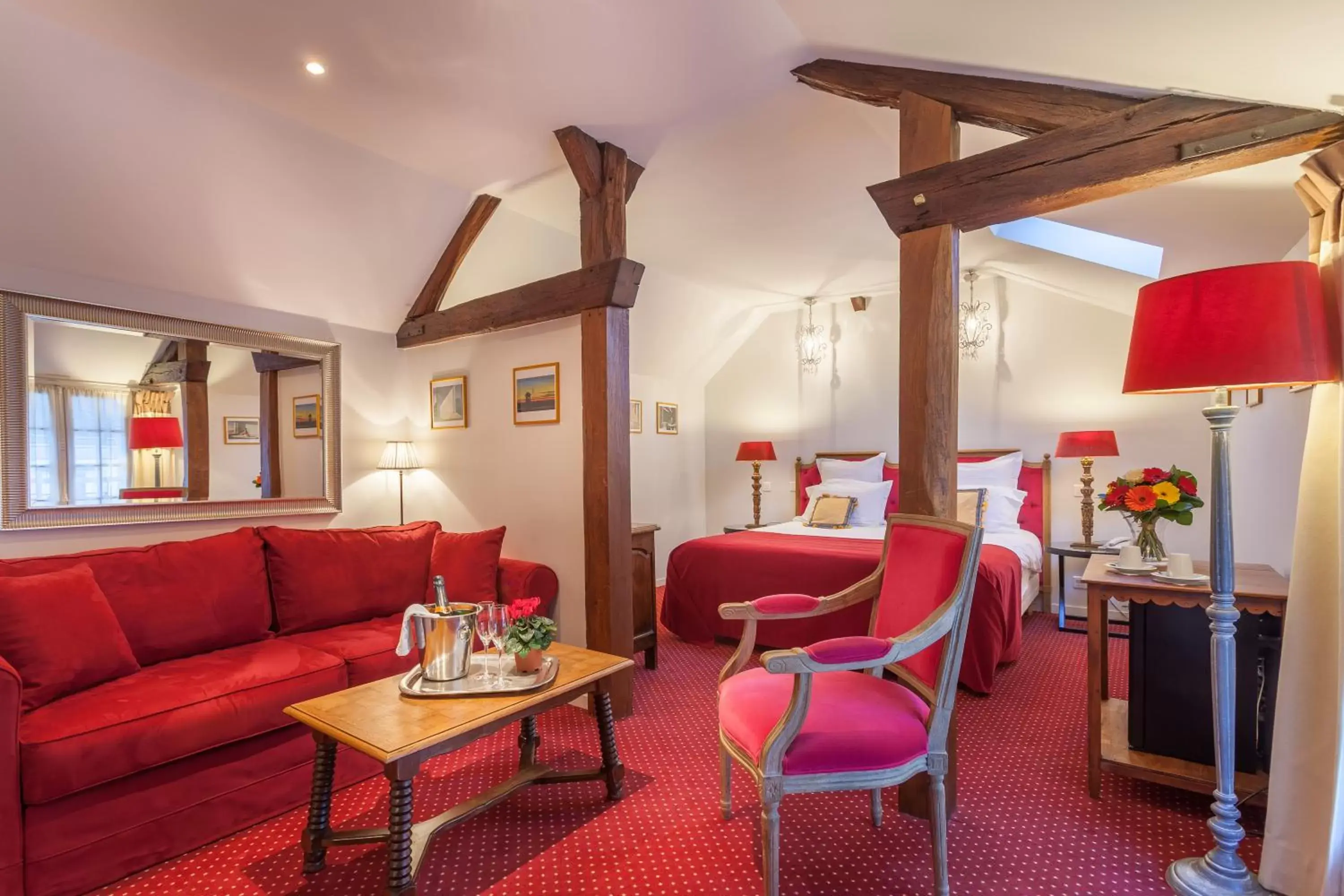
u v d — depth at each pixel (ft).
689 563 13.74
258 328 10.91
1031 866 6.10
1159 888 5.77
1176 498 7.80
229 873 6.26
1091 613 7.29
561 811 7.19
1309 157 5.72
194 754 6.67
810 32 7.06
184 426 9.93
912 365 7.09
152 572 8.25
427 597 10.71
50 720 6.13
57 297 8.54
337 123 8.88
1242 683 6.93
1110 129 6.01
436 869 6.19
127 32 6.93
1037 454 16.06
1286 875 5.43
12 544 8.27
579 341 10.27
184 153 8.38
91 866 5.99
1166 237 9.25
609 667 7.35
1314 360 4.95
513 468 11.35
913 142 7.25
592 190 9.57
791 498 19.76
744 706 5.95
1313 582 5.39
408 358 13.26
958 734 9.02
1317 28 4.15
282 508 11.18
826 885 5.86
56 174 7.78
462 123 8.93
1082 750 8.52
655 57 7.50
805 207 11.93
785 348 19.85
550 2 6.49
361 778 7.97
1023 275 15.15
